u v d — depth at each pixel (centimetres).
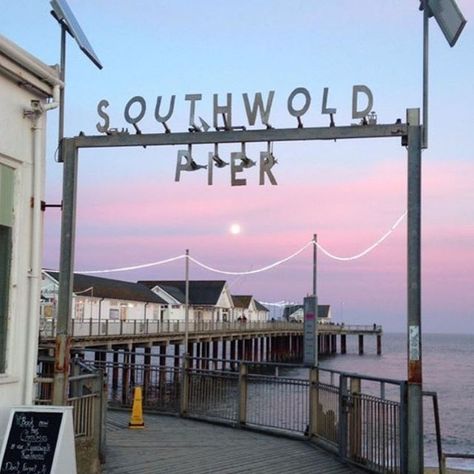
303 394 1162
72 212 936
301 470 911
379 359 10381
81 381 929
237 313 10300
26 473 641
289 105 882
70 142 941
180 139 912
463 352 13925
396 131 869
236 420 1243
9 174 682
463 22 762
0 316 673
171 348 9050
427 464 1758
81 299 6128
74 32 870
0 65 644
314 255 3338
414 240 861
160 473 873
